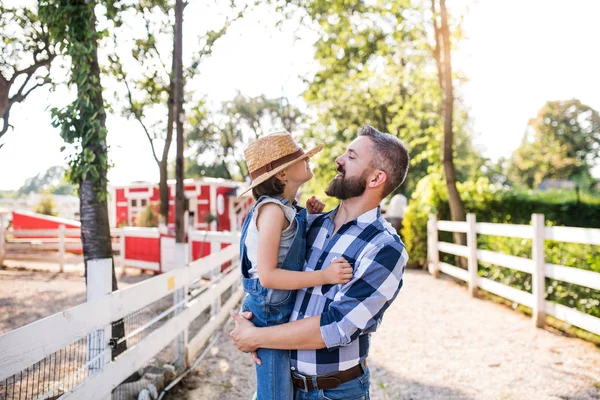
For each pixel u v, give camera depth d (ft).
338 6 34.40
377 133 6.86
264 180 6.59
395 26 39.24
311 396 6.50
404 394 14.28
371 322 6.17
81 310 8.69
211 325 20.43
